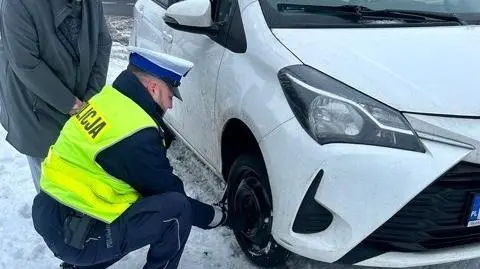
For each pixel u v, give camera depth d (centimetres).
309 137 234
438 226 240
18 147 297
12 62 262
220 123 296
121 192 229
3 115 300
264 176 265
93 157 219
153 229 234
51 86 266
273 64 260
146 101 228
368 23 290
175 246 245
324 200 232
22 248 323
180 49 349
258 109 256
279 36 272
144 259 309
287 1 295
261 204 274
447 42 279
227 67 290
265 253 283
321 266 298
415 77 249
